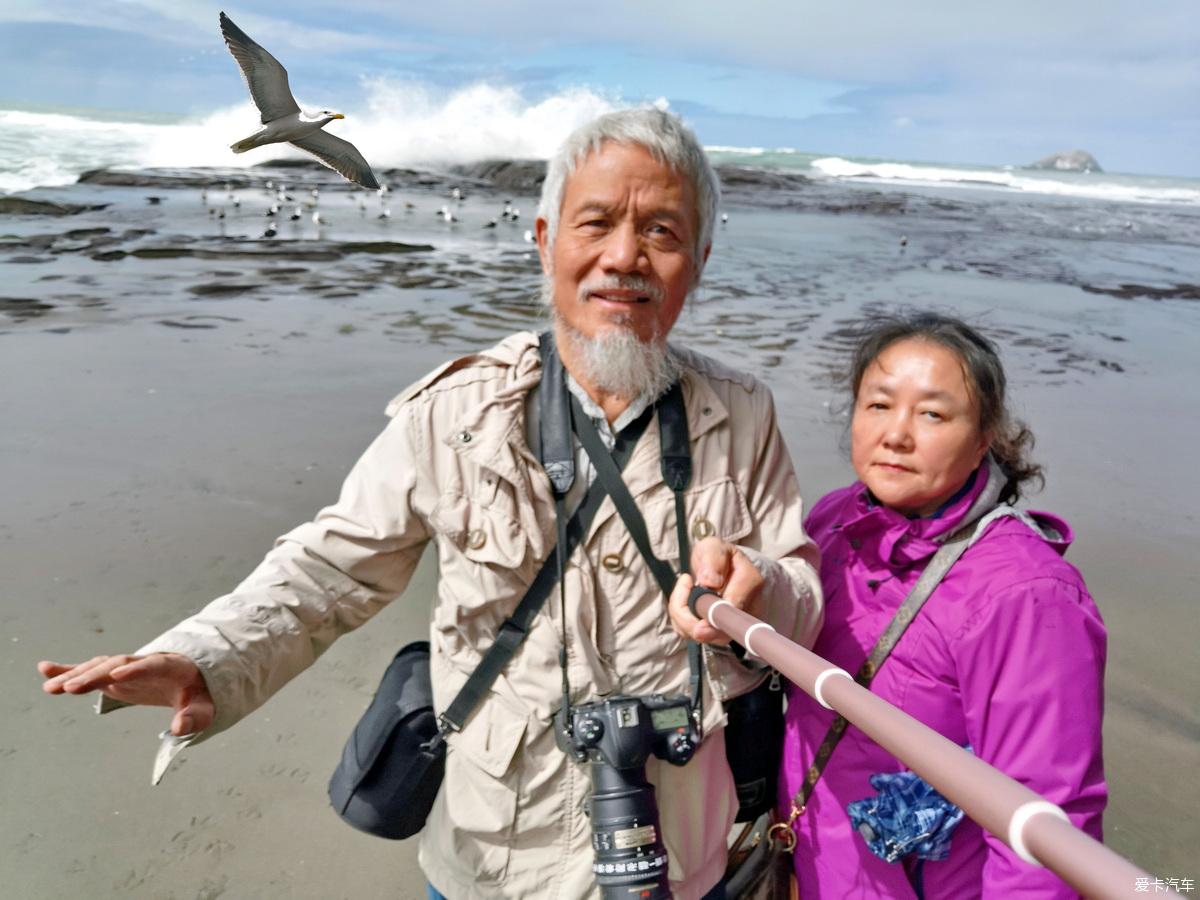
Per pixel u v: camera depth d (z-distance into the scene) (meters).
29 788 2.97
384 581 1.95
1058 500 5.62
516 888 1.84
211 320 9.13
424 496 1.87
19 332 8.23
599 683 1.84
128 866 2.72
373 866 2.78
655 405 1.92
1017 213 29.89
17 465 5.32
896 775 1.88
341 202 21.14
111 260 12.30
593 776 1.77
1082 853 0.85
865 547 2.08
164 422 6.14
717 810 1.93
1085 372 8.92
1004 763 1.77
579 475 1.91
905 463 1.92
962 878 1.90
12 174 24.56
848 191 33.53
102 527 4.64
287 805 2.99
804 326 10.05
